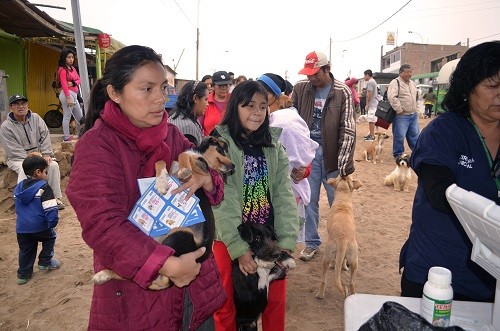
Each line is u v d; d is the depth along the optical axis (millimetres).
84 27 13016
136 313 1503
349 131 4262
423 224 2047
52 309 3750
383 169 10242
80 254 4934
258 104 2387
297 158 3230
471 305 1690
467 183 1851
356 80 12977
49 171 6418
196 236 1596
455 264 1961
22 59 13422
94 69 16688
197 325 1713
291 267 2352
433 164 1808
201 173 1641
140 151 1528
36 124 6410
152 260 1338
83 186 1383
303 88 4551
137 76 1426
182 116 4098
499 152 1832
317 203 4641
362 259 4879
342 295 4027
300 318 3602
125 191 1478
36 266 4668
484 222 1119
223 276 2443
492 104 1743
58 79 8914
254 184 2447
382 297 1742
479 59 1759
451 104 1912
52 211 4266
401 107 8750
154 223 1472
